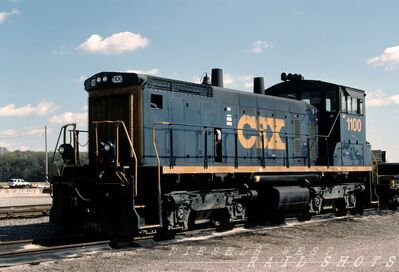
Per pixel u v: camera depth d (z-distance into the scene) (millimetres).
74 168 10938
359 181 17359
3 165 102000
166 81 11367
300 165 14898
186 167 10938
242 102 13281
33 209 16797
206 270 7766
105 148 10227
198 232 11625
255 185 13352
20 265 8062
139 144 10680
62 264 8172
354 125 16547
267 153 13820
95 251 9289
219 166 11828
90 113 11523
